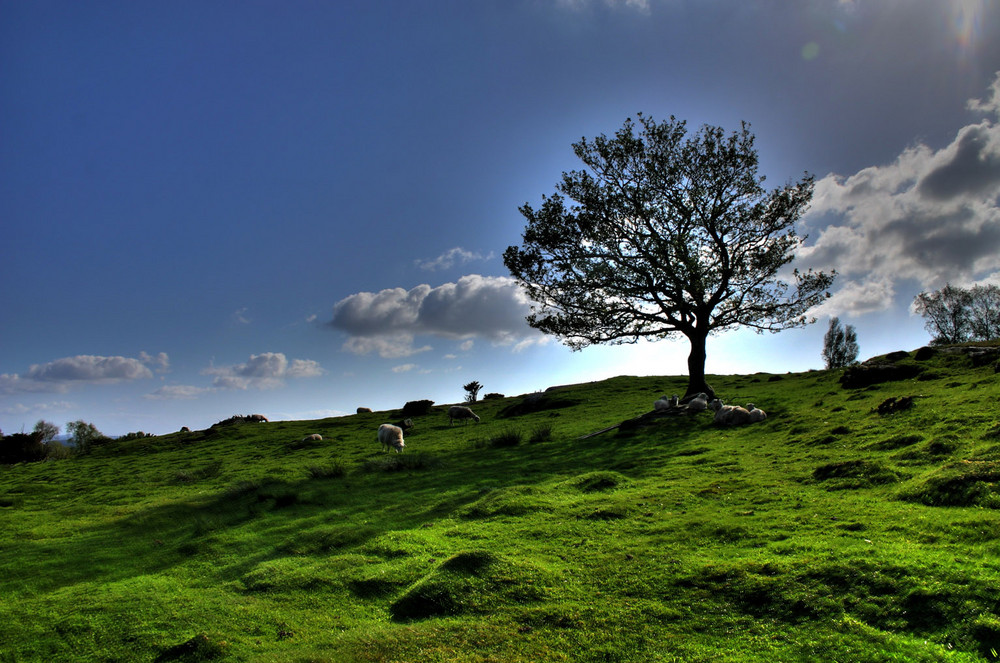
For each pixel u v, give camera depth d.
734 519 12.09
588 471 20.17
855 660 6.52
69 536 17.25
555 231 36.34
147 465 38.62
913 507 11.24
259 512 17.75
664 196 36.12
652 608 8.45
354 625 9.08
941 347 32.72
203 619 9.57
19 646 9.05
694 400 31.11
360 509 17.03
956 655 6.27
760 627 7.59
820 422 22.38
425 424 46.06
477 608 9.06
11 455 53.47
